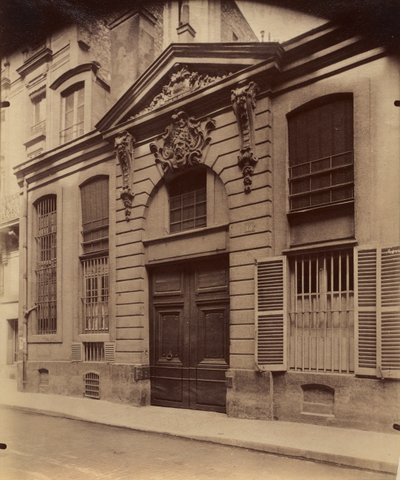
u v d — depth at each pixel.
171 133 9.45
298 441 6.20
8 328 12.43
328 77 7.52
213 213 8.84
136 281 9.87
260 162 8.12
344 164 7.38
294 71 7.87
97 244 10.89
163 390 9.52
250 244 8.09
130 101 9.98
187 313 9.31
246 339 7.96
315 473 5.26
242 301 8.08
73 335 10.91
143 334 9.74
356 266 6.77
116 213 10.38
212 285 8.96
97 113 10.84
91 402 9.99
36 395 11.01
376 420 6.51
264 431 6.83
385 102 6.90
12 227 12.49
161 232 9.73
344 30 7.26
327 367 7.14
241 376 7.93
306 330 7.45
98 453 6.26
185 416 8.36
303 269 7.60
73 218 11.23
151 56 10.23
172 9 9.83
